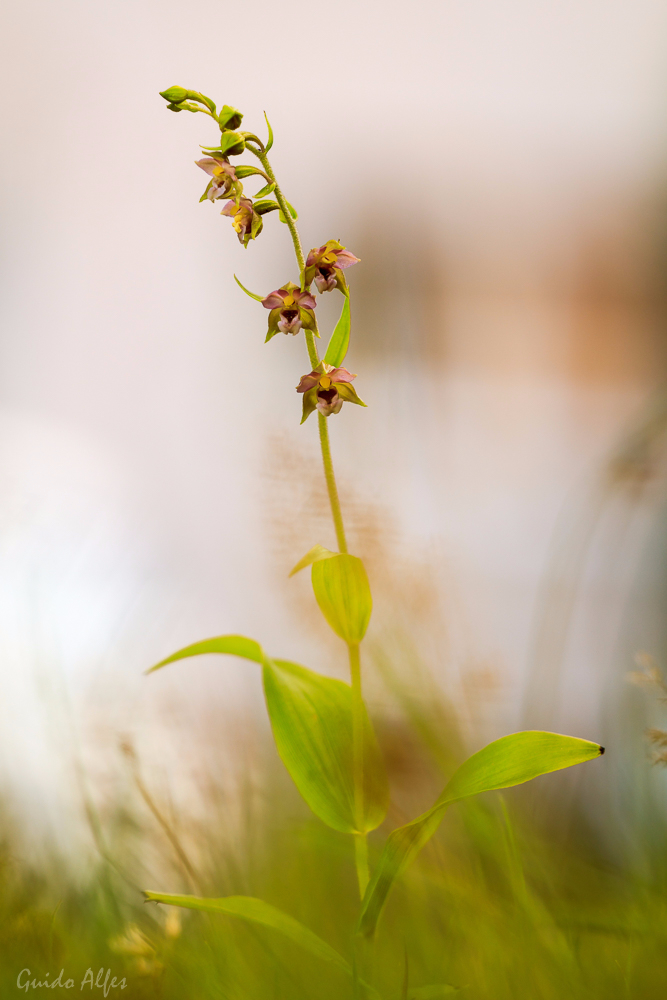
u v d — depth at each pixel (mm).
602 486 877
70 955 692
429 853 721
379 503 758
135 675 821
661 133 2205
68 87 2084
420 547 758
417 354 1140
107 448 1740
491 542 1353
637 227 2225
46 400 1934
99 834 712
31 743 769
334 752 714
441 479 911
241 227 708
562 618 879
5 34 2033
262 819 741
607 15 2201
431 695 741
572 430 1851
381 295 1403
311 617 769
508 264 2227
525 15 2211
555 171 2254
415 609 749
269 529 761
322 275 710
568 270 2230
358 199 2244
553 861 712
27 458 1558
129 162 2109
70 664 833
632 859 708
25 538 993
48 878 720
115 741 759
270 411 1422
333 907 722
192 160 2131
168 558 1201
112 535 1140
